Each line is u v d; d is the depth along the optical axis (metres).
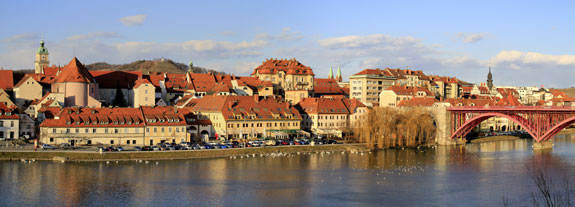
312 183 151.38
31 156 180.38
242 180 154.38
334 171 168.88
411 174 165.25
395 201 132.88
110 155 181.75
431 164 184.00
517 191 143.25
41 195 135.62
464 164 184.25
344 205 129.00
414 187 147.62
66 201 130.75
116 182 149.88
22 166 168.88
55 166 169.88
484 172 169.12
